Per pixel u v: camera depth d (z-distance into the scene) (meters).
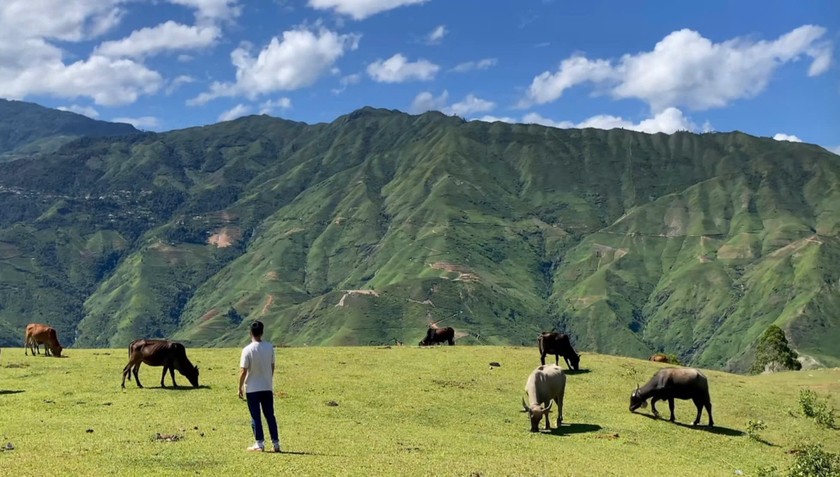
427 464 19.14
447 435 24.77
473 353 46.41
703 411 34.56
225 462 17.52
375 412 28.11
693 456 25.80
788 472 22.50
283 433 22.62
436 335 56.19
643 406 32.25
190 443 19.83
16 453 17.77
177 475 15.92
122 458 17.41
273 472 16.70
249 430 22.59
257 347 19.05
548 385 28.33
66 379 32.38
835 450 29.70
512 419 29.14
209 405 27.11
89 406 26.23
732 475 23.06
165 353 30.80
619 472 20.81
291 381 33.75
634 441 27.02
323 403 29.06
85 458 17.27
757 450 28.03
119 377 33.38
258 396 18.98
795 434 31.73
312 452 19.72
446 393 33.06
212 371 36.28
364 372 37.44
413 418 27.66
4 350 45.56
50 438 20.08
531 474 18.97
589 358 46.53
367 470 17.67
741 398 38.22
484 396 33.16
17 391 29.20
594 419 30.55
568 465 20.95
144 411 25.52
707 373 48.28
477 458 20.84
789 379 50.28
